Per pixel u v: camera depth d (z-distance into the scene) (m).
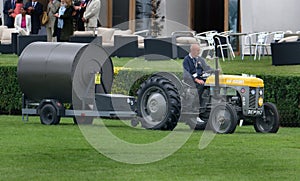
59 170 30.48
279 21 72.00
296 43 58.12
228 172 30.50
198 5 76.69
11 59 62.53
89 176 29.44
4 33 70.44
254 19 71.12
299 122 46.41
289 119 46.50
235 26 74.56
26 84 43.38
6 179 28.77
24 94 44.00
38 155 33.47
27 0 74.00
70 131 40.56
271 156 33.97
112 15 78.94
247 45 65.25
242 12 70.25
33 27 72.12
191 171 30.56
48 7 71.62
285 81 46.41
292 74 47.91
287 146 36.75
